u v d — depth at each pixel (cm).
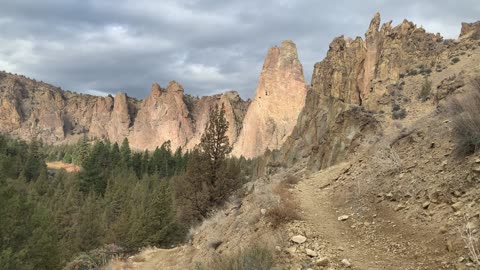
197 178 2844
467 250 668
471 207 787
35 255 2658
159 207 4097
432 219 854
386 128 2589
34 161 10931
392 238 867
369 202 1152
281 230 1045
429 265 693
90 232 4488
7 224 2430
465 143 988
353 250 868
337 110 4772
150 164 12131
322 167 2808
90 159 9712
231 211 1703
